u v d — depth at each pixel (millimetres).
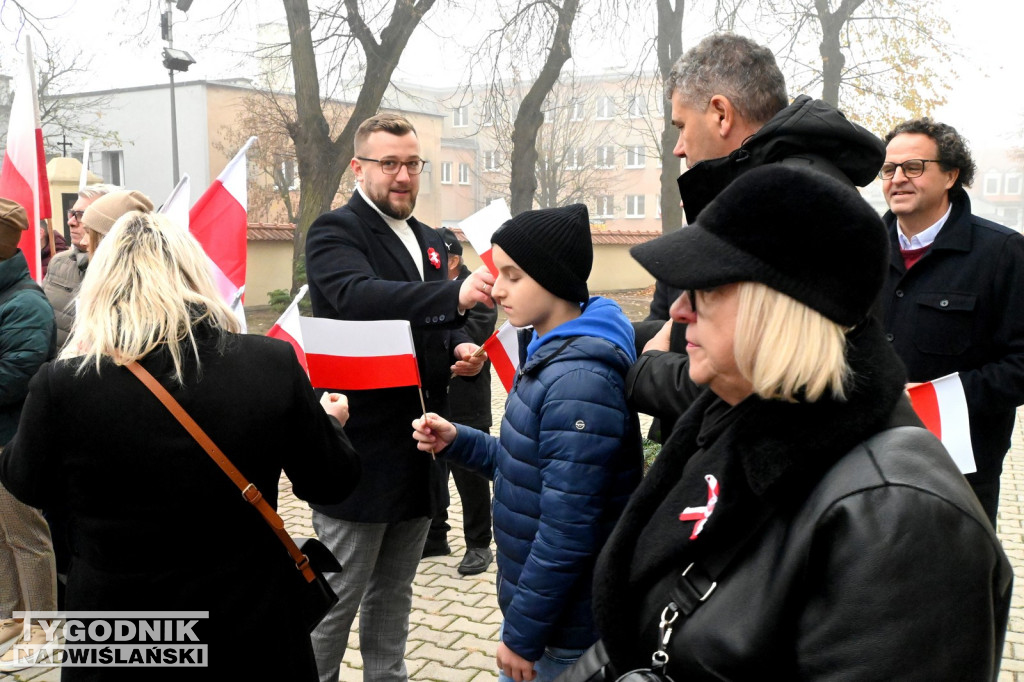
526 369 1868
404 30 16234
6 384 3105
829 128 1432
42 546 3367
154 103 27969
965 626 827
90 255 2836
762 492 961
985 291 2531
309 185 16938
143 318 1589
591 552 1759
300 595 1788
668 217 18562
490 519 4406
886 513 868
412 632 3682
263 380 1658
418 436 2215
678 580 1082
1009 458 6895
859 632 850
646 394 1712
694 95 1740
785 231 939
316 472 1800
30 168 3637
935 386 2283
